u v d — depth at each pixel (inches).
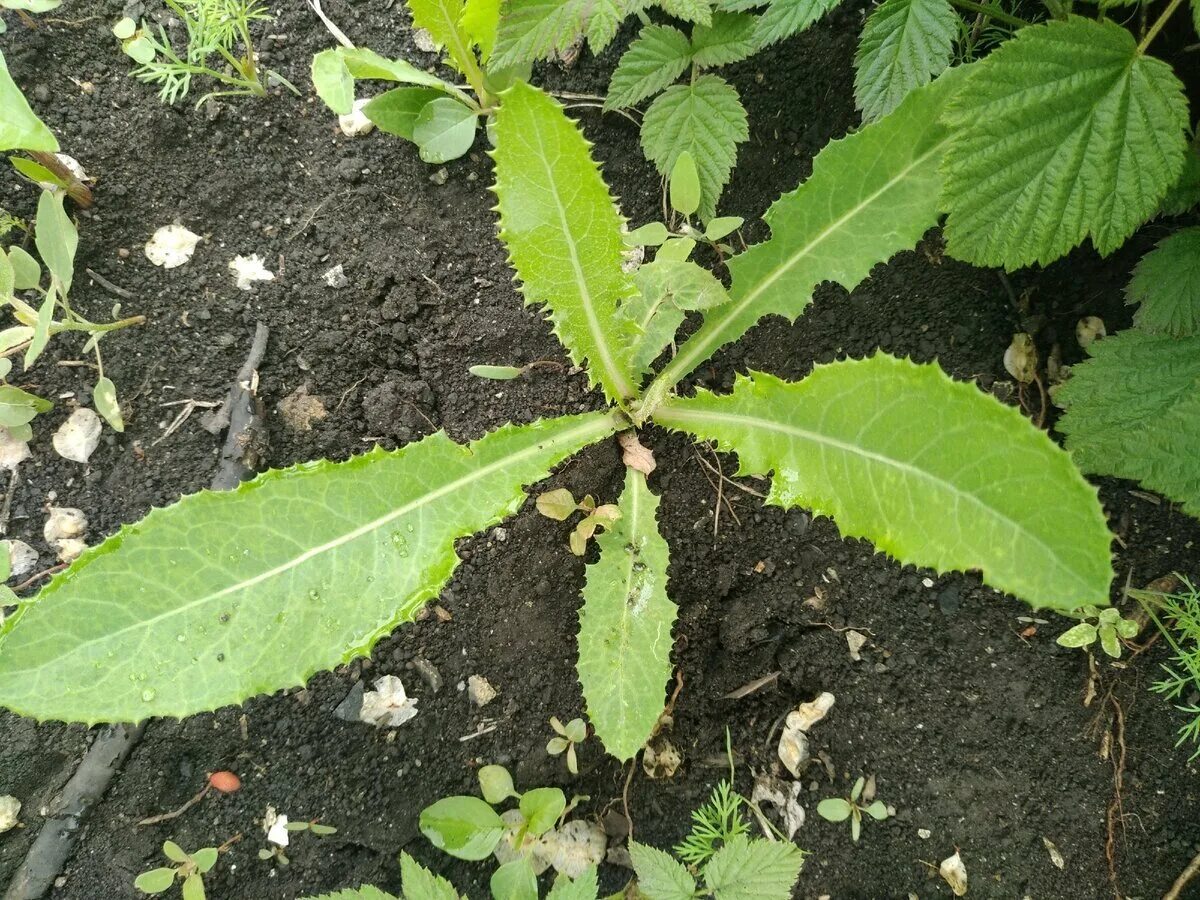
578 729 9.9
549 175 8.1
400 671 10.4
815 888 9.9
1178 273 8.8
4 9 10.4
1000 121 8.2
